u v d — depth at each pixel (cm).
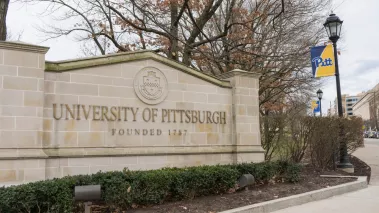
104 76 823
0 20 1035
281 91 1738
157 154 870
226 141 999
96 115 802
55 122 752
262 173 892
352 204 750
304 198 776
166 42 1620
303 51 1580
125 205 636
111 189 619
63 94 768
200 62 1695
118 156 815
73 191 588
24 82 716
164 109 902
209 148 962
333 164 1228
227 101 1019
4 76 696
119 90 838
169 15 1664
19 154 690
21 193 539
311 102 2156
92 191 531
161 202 682
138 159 843
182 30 1764
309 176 1043
